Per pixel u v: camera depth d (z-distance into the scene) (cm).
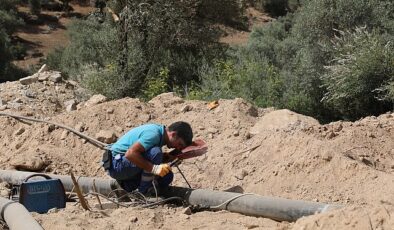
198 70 1947
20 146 916
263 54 2302
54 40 3897
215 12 2294
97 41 2359
